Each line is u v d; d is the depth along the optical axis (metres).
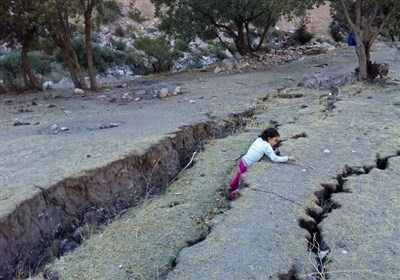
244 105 10.80
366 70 12.85
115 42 29.81
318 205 5.25
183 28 21.97
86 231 5.61
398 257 4.01
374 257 4.02
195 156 7.83
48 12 14.16
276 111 10.11
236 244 4.31
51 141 8.38
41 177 6.27
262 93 12.49
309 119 8.98
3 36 16.88
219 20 22.92
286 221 4.72
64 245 5.52
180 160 7.98
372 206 4.98
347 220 4.68
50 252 5.31
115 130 8.97
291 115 9.49
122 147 7.42
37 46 21.44
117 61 26.84
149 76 20.47
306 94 11.92
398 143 7.06
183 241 4.85
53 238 5.68
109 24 32.88
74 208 6.14
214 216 5.31
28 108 12.88
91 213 6.14
